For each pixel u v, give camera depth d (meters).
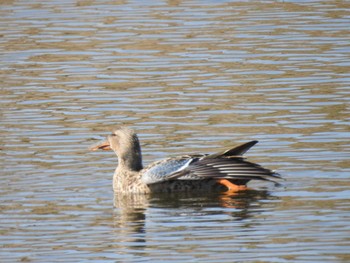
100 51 24.55
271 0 29.33
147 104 20.19
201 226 13.48
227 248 12.51
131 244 12.88
